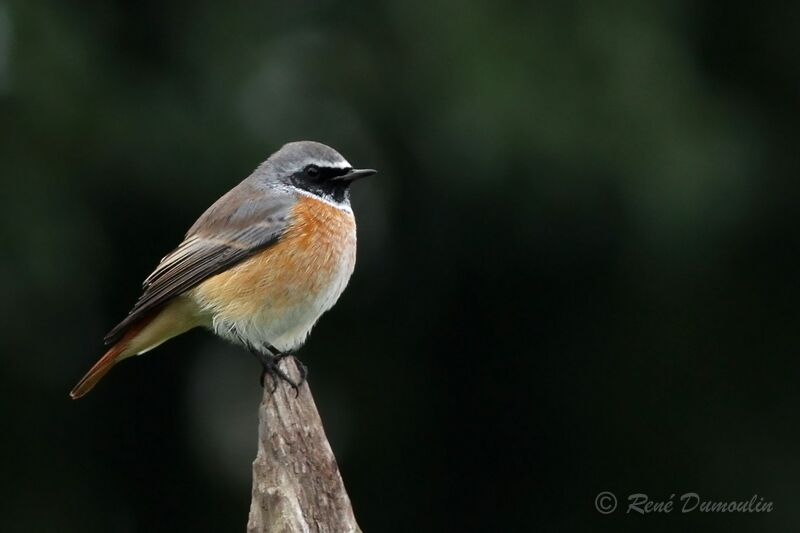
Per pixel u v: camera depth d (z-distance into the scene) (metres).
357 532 8.14
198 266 10.27
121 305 14.43
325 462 8.21
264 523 8.08
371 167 14.81
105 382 14.93
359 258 15.37
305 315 10.49
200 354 15.66
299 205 10.48
